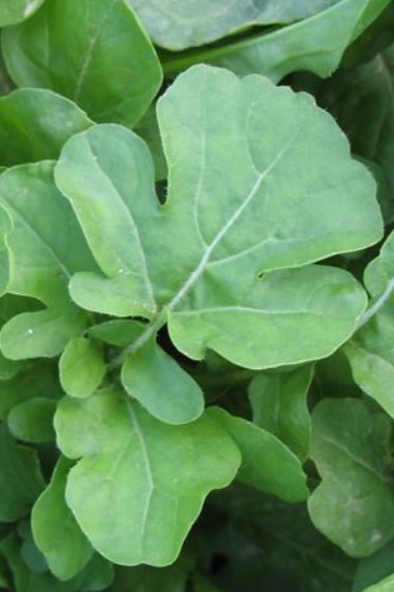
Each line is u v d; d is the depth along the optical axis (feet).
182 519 1.38
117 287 1.41
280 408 1.48
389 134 1.71
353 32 1.55
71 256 1.44
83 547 1.46
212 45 1.60
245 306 1.42
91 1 1.50
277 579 1.92
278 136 1.43
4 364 1.46
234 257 1.43
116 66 1.53
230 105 1.43
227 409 1.61
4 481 1.55
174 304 1.43
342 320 1.39
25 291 1.41
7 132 1.53
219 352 1.39
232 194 1.43
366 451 1.52
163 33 1.57
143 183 1.42
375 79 1.73
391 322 1.46
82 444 1.41
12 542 1.58
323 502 1.49
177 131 1.42
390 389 1.45
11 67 1.57
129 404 1.44
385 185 1.64
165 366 1.42
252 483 1.49
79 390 1.41
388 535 1.51
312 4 1.58
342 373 1.54
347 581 1.73
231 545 1.88
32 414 1.48
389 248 1.45
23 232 1.42
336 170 1.44
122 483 1.39
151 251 1.42
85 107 1.56
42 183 1.43
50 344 1.42
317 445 1.51
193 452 1.41
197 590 1.73
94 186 1.40
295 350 1.38
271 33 1.56
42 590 1.56
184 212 1.42
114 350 1.45
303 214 1.43
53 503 1.44
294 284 1.42
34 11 1.52
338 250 1.41
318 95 1.74
